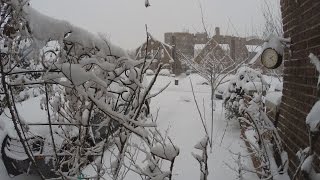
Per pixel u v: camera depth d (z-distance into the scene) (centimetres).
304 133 362
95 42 256
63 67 229
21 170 598
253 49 1606
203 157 289
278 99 541
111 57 263
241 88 982
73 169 278
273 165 455
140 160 602
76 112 276
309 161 221
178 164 632
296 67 416
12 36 238
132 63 259
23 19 235
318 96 225
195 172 588
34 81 258
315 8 330
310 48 350
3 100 288
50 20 250
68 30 252
